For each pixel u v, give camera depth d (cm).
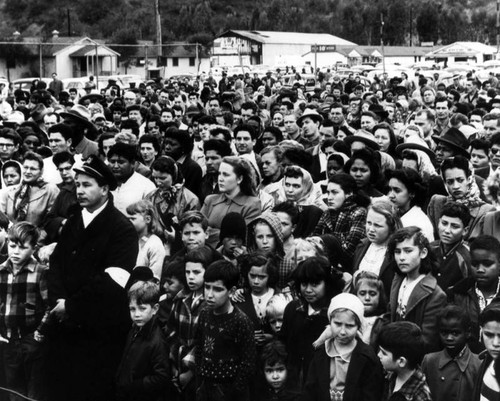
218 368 613
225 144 1001
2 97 2072
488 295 627
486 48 8488
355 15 13138
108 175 664
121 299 650
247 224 800
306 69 6631
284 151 997
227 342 614
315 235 796
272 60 8331
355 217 778
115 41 10031
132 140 1096
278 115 1509
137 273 677
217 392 616
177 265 699
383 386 573
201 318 634
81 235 659
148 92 2964
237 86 3189
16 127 1355
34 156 930
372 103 1697
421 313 614
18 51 6359
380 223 688
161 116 1631
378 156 916
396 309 629
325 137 1234
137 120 1599
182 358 661
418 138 1165
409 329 542
